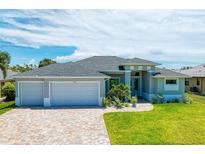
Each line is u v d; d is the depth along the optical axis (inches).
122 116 624.4
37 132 461.1
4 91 1060.5
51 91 813.9
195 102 971.9
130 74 1002.7
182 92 979.9
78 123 540.1
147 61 979.9
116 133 453.7
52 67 900.0
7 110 721.6
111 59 1146.7
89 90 829.8
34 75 803.4
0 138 420.5
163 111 715.4
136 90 1097.4
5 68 1216.2
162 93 964.6
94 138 420.5
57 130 476.1
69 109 743.1
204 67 1573.6
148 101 965.8
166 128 491.8
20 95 818.2
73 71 850.8
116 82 1010.7
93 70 897.5
